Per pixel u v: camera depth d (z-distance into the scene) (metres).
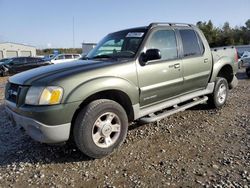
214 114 5.93
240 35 66.12
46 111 3.36
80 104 3.66
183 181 3.20
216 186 3.07
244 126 5.12
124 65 4.05
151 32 4.59
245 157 3.79
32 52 63.69
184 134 4.74
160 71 4.52
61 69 3.88
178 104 5.29
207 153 3.96
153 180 3.24
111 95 4.10
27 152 4.16
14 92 3.88
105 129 3.80
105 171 3.50
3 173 3.54
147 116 4.49
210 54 5.72
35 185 3.23
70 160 3.84
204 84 5.71
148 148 4.18
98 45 5.23
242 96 8.06
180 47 5.04
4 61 24.70
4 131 5.22
